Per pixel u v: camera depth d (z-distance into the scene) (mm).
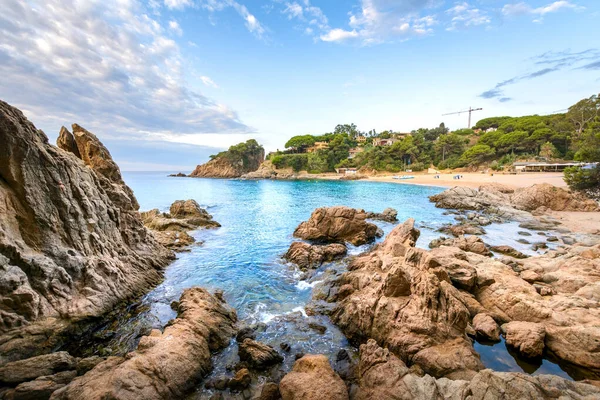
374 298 12977
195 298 13773
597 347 10289
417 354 10359
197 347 10477
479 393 7527
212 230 32938
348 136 187375
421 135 147375
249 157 180875
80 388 7973
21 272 10844
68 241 13781
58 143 21062
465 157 117188
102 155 21812
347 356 11133
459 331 11422
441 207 49719
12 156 12172
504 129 125938
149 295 16328
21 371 8984
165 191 82188
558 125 105438
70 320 11695
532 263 19172
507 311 13578
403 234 21625
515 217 38469
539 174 84312
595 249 18422
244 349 10891
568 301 12758
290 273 20000
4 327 10000
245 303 15602
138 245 20062
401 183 96250
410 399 7934
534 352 10906
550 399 7230
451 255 18734
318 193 73625
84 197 15219
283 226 35219
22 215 12273
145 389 8297
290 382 8750
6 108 12406
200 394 9203
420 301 12016
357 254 23969
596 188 43500
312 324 13383
